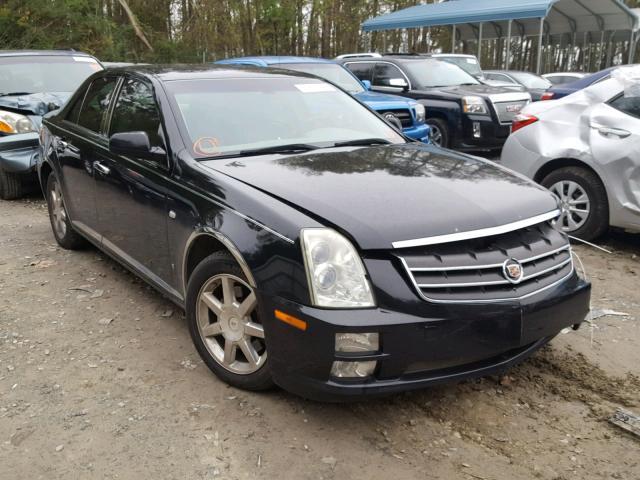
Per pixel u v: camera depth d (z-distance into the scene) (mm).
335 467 2656
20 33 16641
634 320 4176
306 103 4320
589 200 5570
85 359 3566
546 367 3525
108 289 4605
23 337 3840
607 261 5359
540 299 2867
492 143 10078
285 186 3057
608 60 26562
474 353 2719
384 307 2607
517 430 2947
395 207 2852
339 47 27281
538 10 19578
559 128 5785
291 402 3117
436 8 23578
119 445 2801
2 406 3100
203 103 3922
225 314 3164
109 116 4473
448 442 2846
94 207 4586
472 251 2803
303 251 2670
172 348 3693
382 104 8547
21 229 6258
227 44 21500
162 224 3623
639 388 3318
